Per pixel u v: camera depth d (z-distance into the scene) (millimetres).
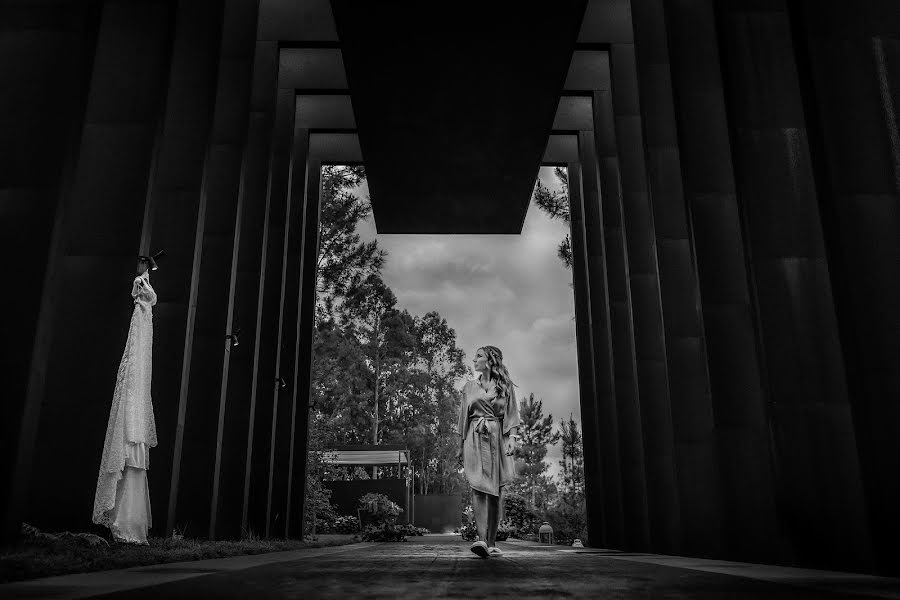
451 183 19984
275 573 3924
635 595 2598
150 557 5789
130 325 8516
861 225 5484
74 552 5695
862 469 5121
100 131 9867
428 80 15148
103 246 9406
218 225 13820
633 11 14781
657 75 14328
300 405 19969
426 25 13344
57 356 9016
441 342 66250
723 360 9617
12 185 6336
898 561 4805
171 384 10609
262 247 16031
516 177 19609
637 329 15258
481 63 14523
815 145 5797
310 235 21344
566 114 20719
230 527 14211
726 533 8781
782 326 7172
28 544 6219
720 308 9898
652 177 13633
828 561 6531
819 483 6715
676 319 12633
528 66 14648
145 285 8570
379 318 58531
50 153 6441
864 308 5320
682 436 11859
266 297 17609
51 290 6227
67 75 6660
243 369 15094
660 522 13812
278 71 17703
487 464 6473
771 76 8078
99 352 9062
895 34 5902
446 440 65188
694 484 11562
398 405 61938
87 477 8625
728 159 10789
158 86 10133
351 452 44969
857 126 5691
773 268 7379
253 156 16641
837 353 7070
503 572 3996
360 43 13953
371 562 5359
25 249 6184
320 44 17703
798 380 7004
